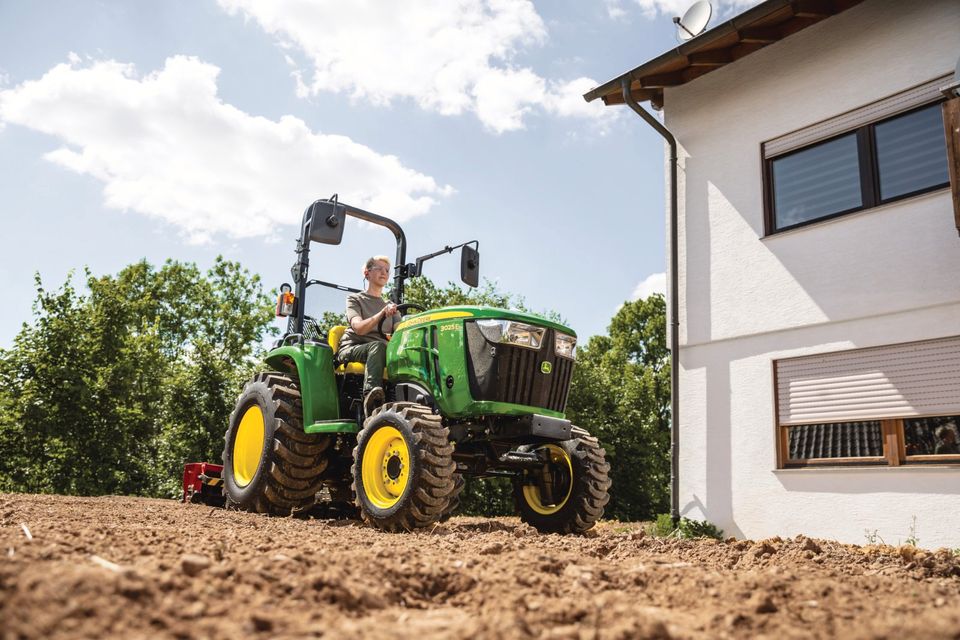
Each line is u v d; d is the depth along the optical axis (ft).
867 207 22.62
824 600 8.27
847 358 22.26
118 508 20.56
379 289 22.18
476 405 17.51
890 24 22.53
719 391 25.00
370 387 19.62
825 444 22.48
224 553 9.32
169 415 69.92
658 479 83.10
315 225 20.12
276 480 21.18
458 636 6.27
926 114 21.68
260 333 103.65
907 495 20.21
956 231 20.30
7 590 6.09
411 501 16.30
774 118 25.05
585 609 7.37
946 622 7.10
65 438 59.88
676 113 27.96
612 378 95.55
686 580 9.14
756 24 24.82
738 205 25.55
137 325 86.48
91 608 5.93
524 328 18.04
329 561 8.91
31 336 62.34
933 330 20.38
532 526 20.31
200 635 5.78
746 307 24.72
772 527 22.95
